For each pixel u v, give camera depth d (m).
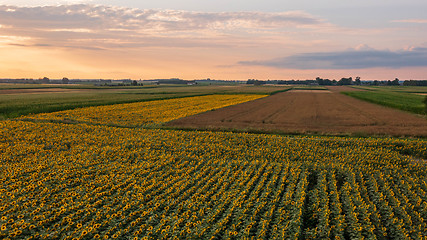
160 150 26.58
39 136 30.16
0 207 14.58
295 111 58.19
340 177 20.28
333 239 12.94
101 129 34.91
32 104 55.94
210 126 38.62
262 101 83.06
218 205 15.26
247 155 25.61
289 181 18.98
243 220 13.94
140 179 19.12
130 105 62.91
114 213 14.56
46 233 12.63
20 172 19.47
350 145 29.52
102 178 19.05
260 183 18.34
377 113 55.16
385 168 21.95
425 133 34.62
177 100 79.25
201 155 25.83
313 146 28.78
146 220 14.09
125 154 24.77
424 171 22.17
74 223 13.59
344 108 64.75
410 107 59.72
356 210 14.98
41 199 15.79
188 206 15.23
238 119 45.91
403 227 13.79
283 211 14.42
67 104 56.97
